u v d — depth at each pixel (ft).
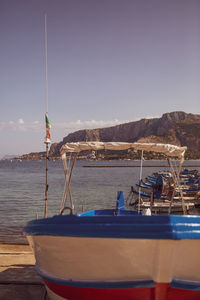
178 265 13.73
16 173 287.48
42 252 15.15
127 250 13.53
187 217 13.39
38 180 186.70
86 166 496.23
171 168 20.95
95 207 75.92
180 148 19.43
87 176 222.07
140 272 13.82
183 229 13.07
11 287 18.74
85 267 14.21
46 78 22.66
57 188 129.49
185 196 71.61
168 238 12.91
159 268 13.48
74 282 14.47
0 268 21.80
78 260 14.20
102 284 14.12
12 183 161.79
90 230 13.43
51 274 15.20
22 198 93.86
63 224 13.85
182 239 13.07
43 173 284.61
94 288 14.29
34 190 120.78
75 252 14.08
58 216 14.33
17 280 19.47
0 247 28.73
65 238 13.92
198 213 67.77
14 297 17.46
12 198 93.86
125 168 401.70
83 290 14.53
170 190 47.93
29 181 177.47
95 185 142.10
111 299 14.52
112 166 474.08
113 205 79.41
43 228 14.16
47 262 15.11
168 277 13.61
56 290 15.48
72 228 13.60
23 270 21.40
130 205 72.64
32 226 14.76
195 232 13.08
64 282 14.67
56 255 14.55
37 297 17.47
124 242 13.39
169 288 13.98
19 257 24.45
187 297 14.35
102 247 13.66
